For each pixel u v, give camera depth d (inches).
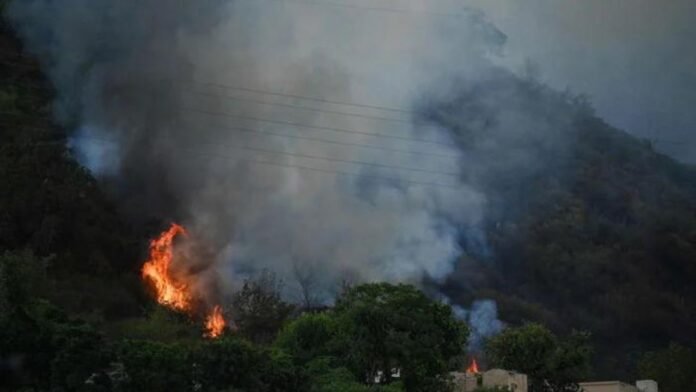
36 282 3029.0
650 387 3703.3
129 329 3223.4
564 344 3339.1
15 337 2239.2
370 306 2856.8
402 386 2797.7
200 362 2373.3
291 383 2477.9
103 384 2249.0
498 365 3314.5
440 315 2972.4
